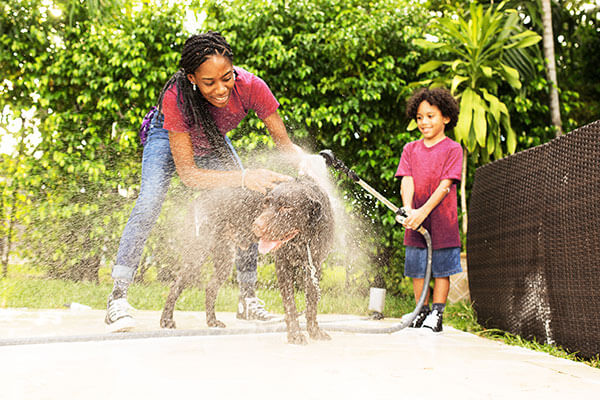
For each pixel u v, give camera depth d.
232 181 2.10
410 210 2.81
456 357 1.79
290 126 4.47
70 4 4.59
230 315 3.22
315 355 1.72
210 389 1.19
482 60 4.55
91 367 1.42
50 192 4.45
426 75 4.73
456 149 2.91
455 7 5.80
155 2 4.54
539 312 2.15
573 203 1.90
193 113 2.13
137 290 3.78
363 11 4.67
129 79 4.52
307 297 2.11
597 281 1.75
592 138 1.79
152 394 1.13
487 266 2.71
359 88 4.50
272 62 4.38
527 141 4.87
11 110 4.55
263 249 1.86
